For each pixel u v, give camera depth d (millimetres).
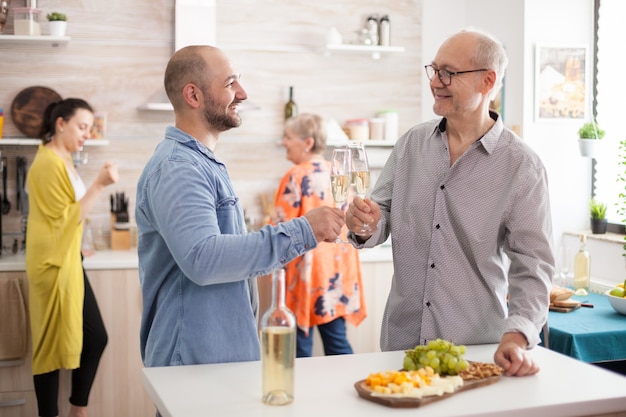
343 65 4930
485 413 1636
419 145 2424
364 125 4805
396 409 1653
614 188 4359
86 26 4562
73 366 3705
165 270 2051
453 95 2262
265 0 4781
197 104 2068
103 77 4594
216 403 1692
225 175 2131
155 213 1942
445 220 2316
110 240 4629
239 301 2043
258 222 4832
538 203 2234
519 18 4383
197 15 4492
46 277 3660
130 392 4066
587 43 4434
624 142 3734
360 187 2113
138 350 4066
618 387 1824
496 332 2318
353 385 1828
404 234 2389
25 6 4500
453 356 1854
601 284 3943
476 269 2316
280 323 1682
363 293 4133
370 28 4852
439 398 1703
